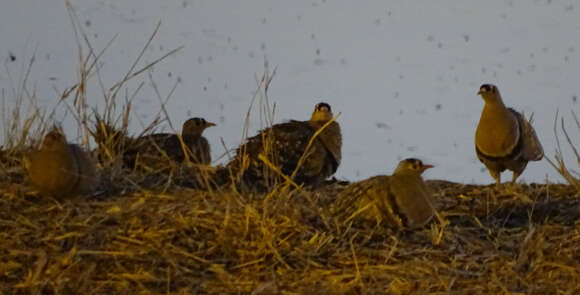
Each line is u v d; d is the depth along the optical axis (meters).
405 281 10.59
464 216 12.90
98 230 11.38
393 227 12.02
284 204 11.95
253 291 10.26
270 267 10.87
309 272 10.80
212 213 11.83
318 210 12.20
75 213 11.92
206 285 10.48
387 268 10.86
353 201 12.17
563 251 11.46
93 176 12.41
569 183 14.62
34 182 12.12
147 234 11.30
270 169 14.69
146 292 10.27
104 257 10.88
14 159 14.16
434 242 11.64
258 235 11.34
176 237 11.34
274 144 14.96
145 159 14.55
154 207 12.03
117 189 13.09
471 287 10.56
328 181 15.62
